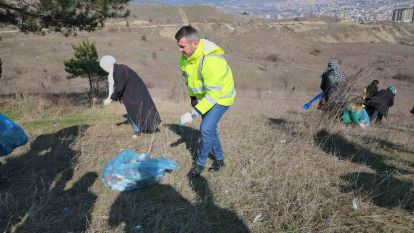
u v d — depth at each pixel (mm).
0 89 14812
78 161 4461
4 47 39219
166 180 3939
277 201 3406
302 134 5789
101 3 9078
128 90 5359
